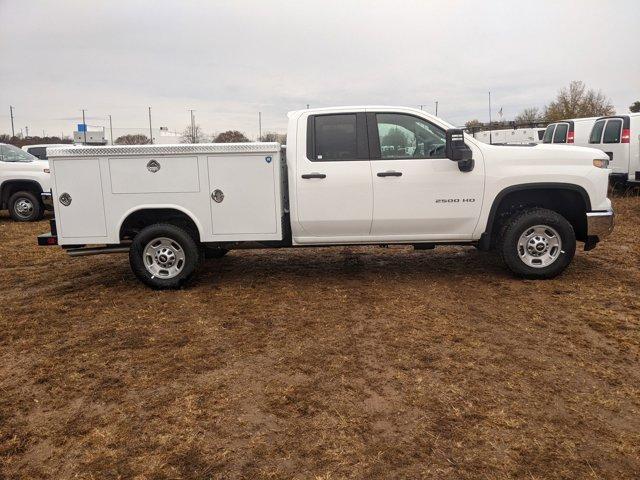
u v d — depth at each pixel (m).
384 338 4.60
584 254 7.51
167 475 2.84
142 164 5.88
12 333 4.96
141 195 5.93
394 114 5.99
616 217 10.46
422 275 6.64
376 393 3.65
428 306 5.41
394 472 2.82
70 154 5.86
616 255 7.40
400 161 5.92
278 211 5.96
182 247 6.11
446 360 4.14
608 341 4.44
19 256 8.60
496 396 3.57
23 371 4.15
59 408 3.57
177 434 3.21
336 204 5.94
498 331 4.71
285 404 3.53
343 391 3.69
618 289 5.77
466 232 6.09
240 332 4.84
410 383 3.78
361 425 3.26
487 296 5.68
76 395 3.74
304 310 5.41
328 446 3.06
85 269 7.56
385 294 5.87
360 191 5.91
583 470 2.81
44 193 12.76
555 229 6.04
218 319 5.20
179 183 5.91
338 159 5.95
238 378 3.93
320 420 3.33
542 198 6.33
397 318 5.09
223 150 5.82
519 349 4.32
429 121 5.97
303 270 7.10
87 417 3.45
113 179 5.91
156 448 3.08
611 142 13.09
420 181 5.91
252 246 6.30
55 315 5.46
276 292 6.07
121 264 7.84
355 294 5.90
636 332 4.60
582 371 3.93
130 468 2.90
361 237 6.13
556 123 16.31
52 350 4.54
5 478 2.85
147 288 6.36
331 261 7.61
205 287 6.34
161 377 3.98
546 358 4.15
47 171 12.84
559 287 5.92
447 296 5.73
